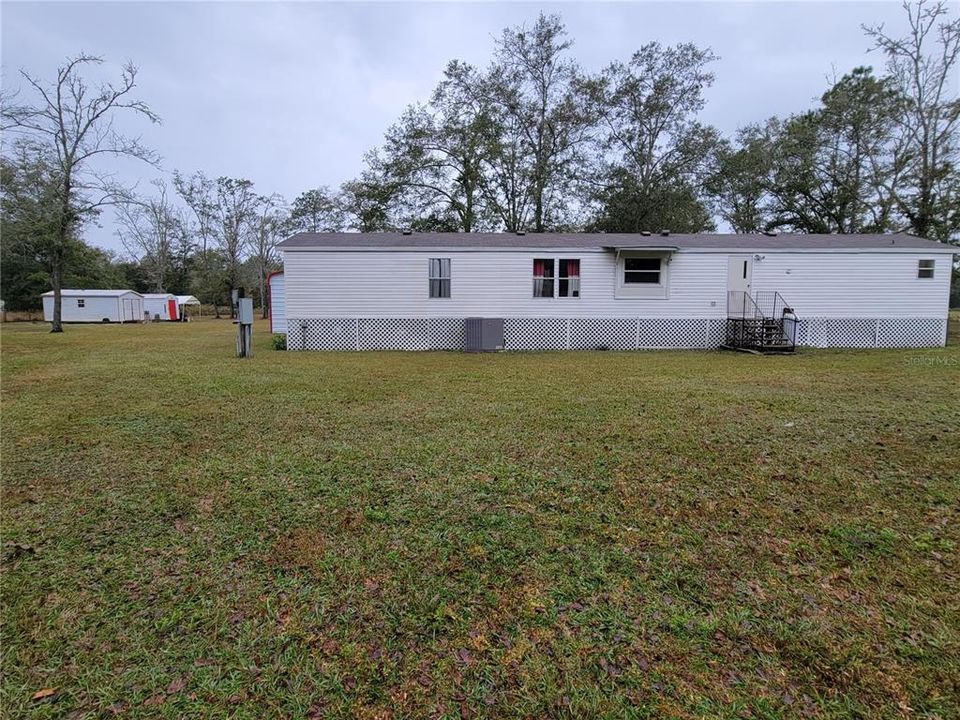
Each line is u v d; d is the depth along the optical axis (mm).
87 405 6059
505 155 25750
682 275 13648
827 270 13562
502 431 4816
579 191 26062
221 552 2572
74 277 37312
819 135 22547
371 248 13195
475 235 14914
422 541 2684
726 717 1548
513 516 2971
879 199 21109
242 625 2008
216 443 4473
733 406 5875
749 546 2617
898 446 4215
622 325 13727
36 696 1650
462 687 1689
